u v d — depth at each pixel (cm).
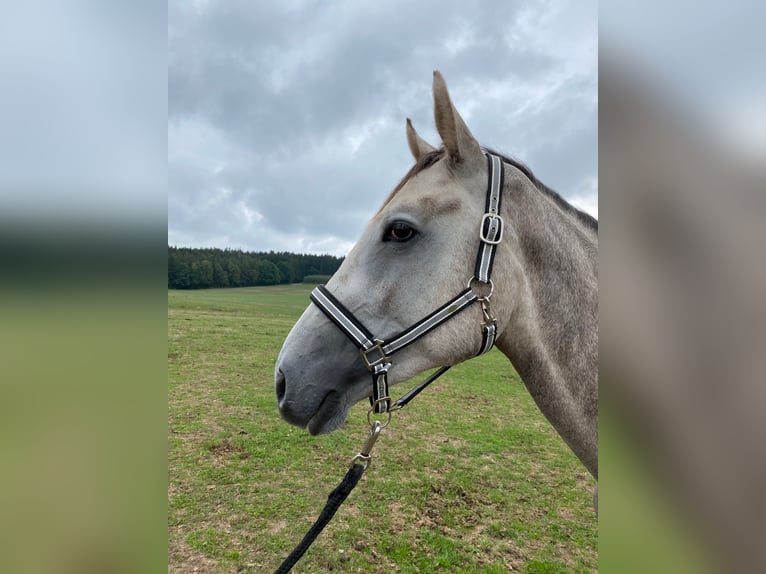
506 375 1309
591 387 170
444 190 167
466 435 725
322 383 168
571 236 179
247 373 1066
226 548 377
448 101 163
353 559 368
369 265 170
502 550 396
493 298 164
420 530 420
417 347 165
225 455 580
